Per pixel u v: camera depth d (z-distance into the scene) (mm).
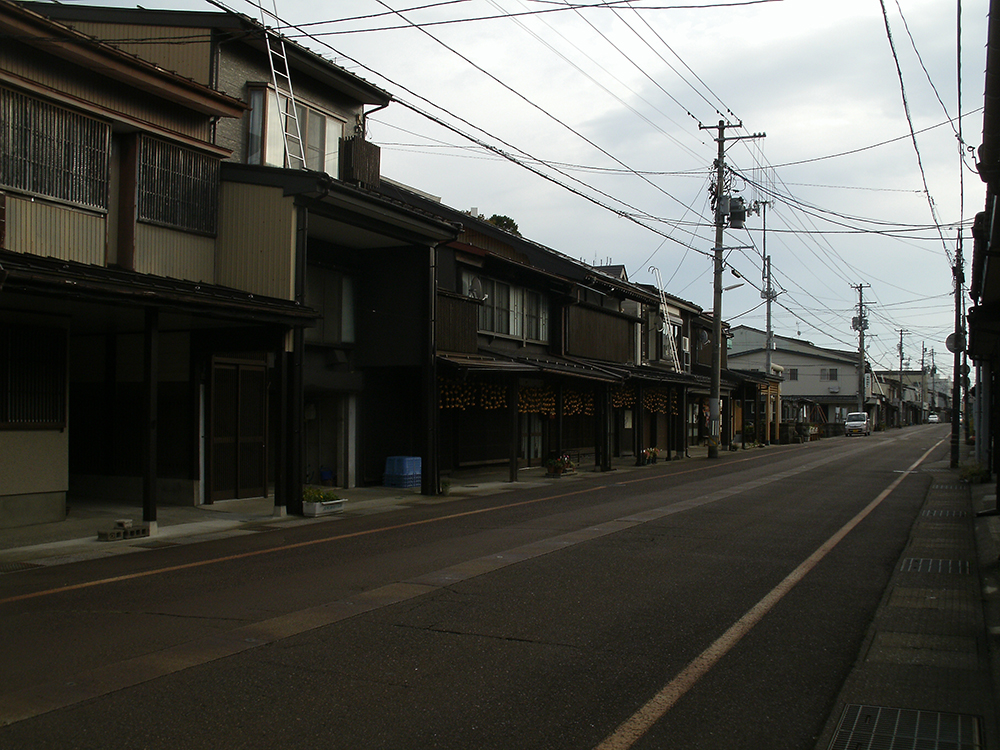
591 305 29344
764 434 48938
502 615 6918
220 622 6711
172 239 13898
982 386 25969
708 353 44812
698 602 7430
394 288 18391
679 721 4648
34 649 5977
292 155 17078
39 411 12484
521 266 24062
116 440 15492
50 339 12625
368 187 18469
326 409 18766
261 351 14000
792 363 86688
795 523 12703
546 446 27578
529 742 4328
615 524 12508
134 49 15992
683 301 39719
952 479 21500
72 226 12320
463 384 21016
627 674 5438
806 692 5164
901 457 32375
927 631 6602
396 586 8055
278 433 13688
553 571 8781
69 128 12281
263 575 8695
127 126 13195
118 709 4758
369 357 18500
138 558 9914
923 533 11859
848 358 85062
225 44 15961
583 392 27312
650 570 8852
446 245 20578
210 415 14977
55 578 8672
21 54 11594
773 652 5980
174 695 4992
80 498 15695
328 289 17969
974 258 13312
